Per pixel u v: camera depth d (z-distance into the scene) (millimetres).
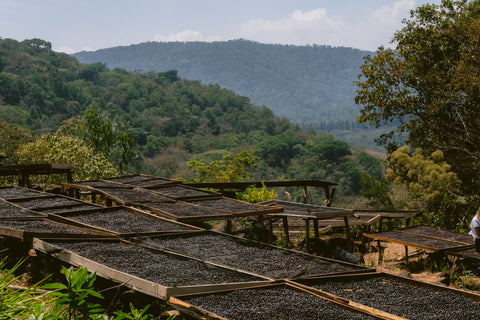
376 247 10703
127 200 9406
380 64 23125
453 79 19891
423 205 16188
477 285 7289
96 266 4973
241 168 22891
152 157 141625
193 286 4320
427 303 4367
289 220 12617
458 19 22297
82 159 17859
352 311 4066
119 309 4852
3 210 8586
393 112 23391
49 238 5945
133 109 184500
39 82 183750
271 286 4668
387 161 18047
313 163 137375
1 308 2814
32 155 17766
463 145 21031
